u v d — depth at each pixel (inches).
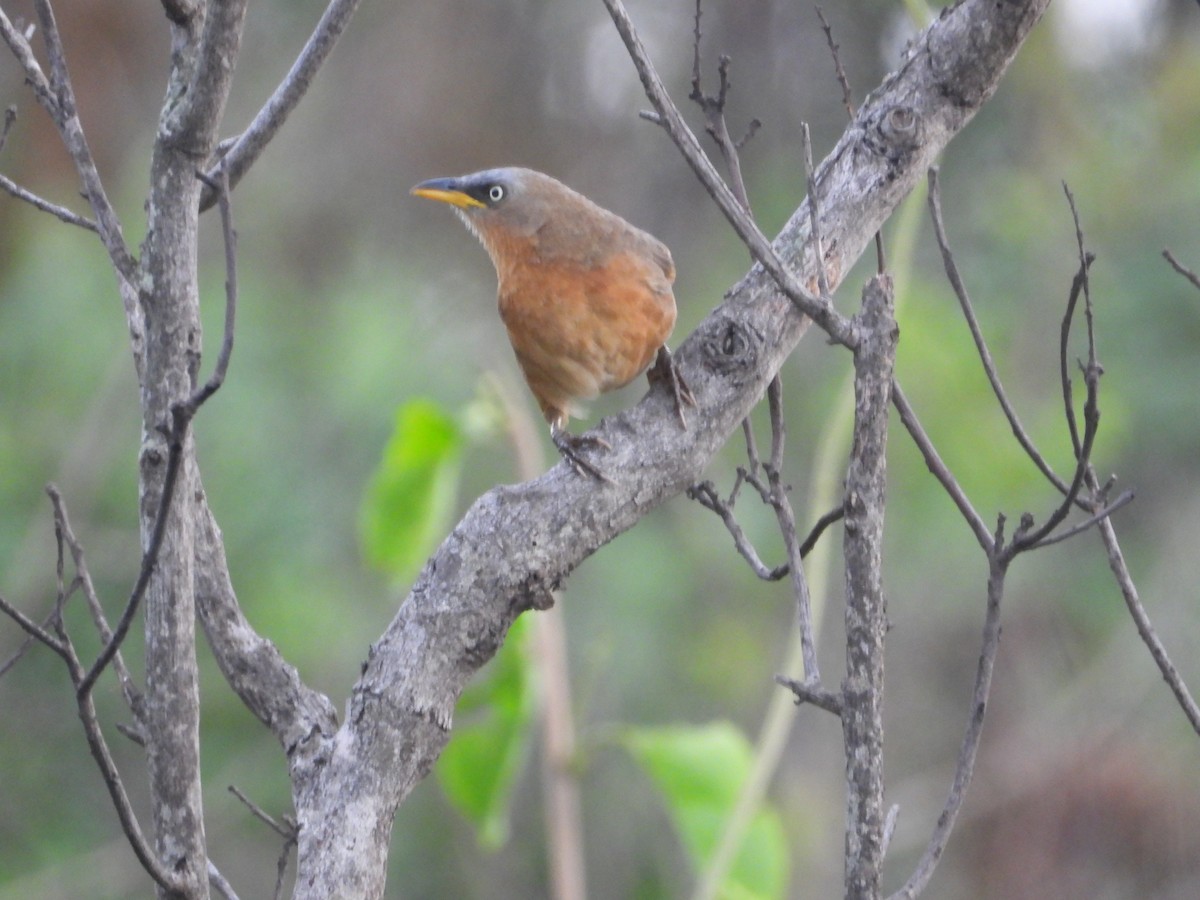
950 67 183.2
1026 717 566.3
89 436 503.5
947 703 582.2
